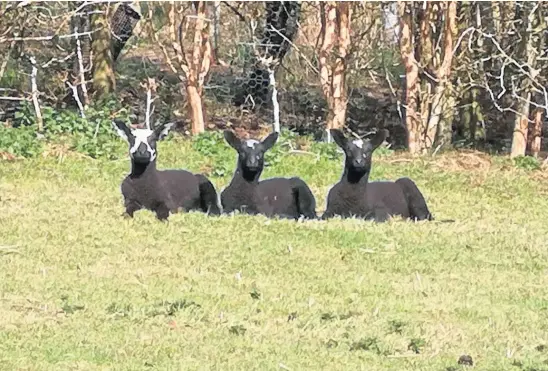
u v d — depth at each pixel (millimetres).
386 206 20594
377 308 14555
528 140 34062
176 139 29266
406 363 12484
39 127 28000
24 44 33188
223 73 39469
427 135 30750
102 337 12883
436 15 31625
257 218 19422
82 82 31328
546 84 33312
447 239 18938
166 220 19062
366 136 34406
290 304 14609
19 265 15828
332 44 29547
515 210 23109
